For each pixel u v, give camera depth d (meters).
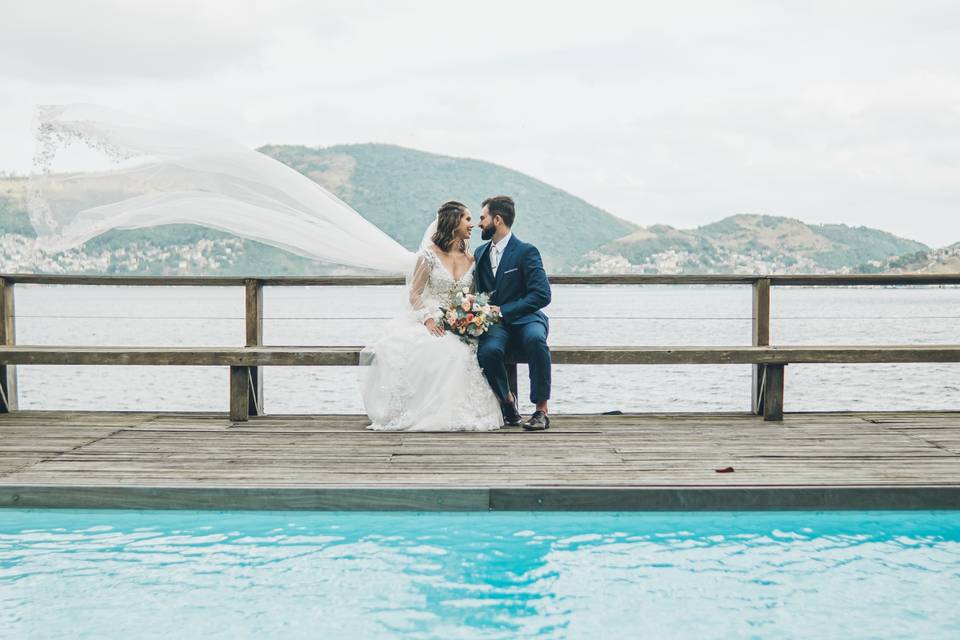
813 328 27.16
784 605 2.83
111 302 49.22
